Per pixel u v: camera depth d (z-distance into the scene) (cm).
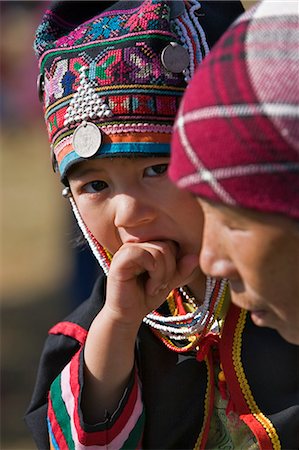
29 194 1969
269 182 238
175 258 342
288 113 235
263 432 355
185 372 375
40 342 1170
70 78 345
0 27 1487
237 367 364
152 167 335
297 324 269
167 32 339
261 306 266
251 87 239
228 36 257
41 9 1241
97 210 345
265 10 257
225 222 254
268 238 246
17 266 1508
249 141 238
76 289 898
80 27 362
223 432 373
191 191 253
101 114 334
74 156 340
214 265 265
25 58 1587
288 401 363
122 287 341
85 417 356
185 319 363
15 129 2355
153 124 332
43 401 395
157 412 375
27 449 866
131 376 362
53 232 1689
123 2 367
